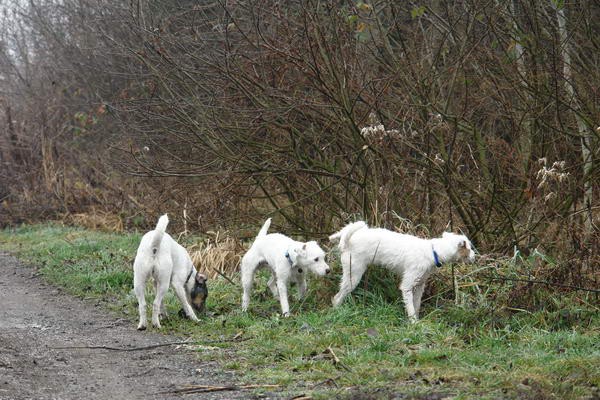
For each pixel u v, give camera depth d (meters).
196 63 12.59
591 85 10.15
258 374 6.43
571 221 9.24
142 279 8.17
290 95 11.38
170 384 6.17
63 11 21.22
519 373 6.16
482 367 6.41
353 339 7.41
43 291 10.93
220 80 11.37
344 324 8.00
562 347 7.00
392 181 9.80
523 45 10.14
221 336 7.89
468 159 10.98
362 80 10.67
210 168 11.68
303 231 10.84
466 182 10.20
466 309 8.31
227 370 6.62
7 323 8.59
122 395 5.84
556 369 6.20
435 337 7.48
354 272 8.61
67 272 11.99
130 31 13.71
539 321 7.96
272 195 11.17
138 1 11.63
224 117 11.74
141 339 7.81
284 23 10.68
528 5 10.33
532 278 8.72
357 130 9.90
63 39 21.73
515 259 9.11
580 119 10.17
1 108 22.27
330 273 8.63
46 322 8.73
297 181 11.36
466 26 10.54
